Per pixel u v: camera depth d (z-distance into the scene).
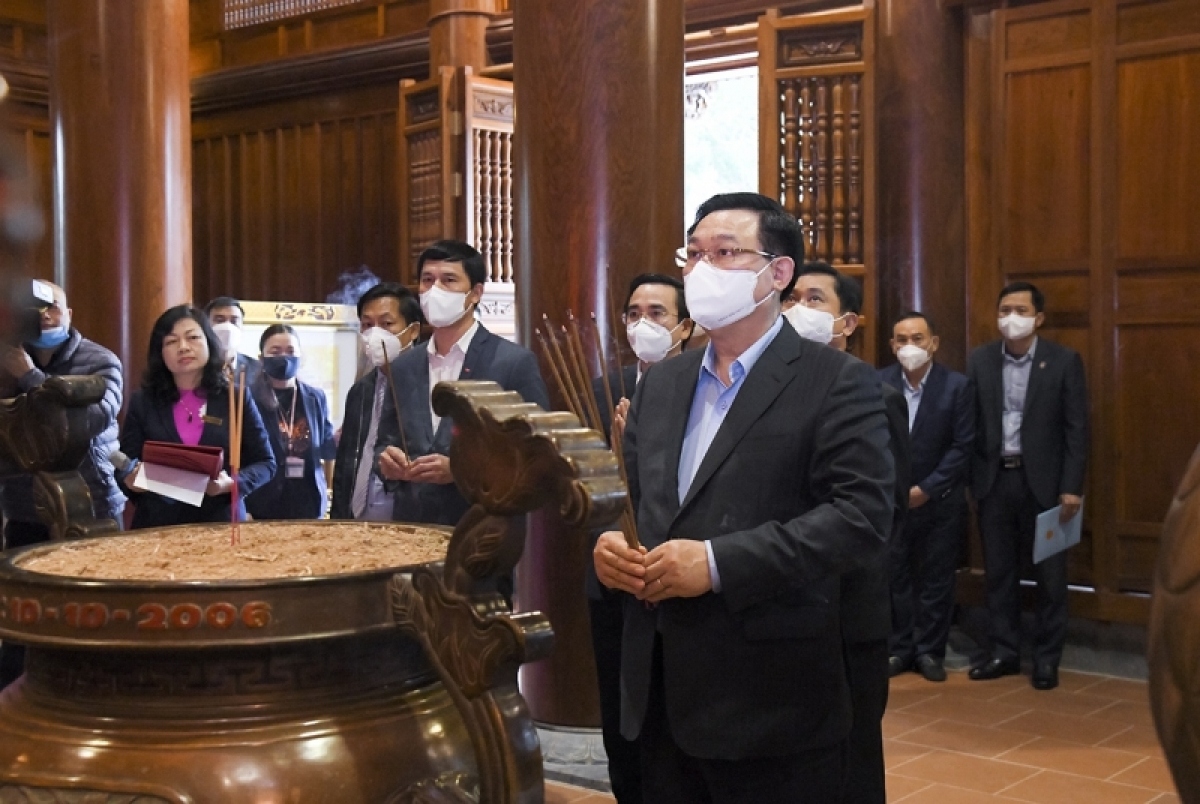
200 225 9.73
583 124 3.86
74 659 1.39
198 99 9.41
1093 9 5.38
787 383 2.12
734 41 6.79
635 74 3.86
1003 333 5.27
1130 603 5.33
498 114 7.18
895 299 5.97
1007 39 5.62
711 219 2.20
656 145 3.91
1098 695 5.06
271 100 9.10
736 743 1.98
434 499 3.38
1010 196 5.64
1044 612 5.22
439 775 1.44
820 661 2.04
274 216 9.20
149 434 3.84
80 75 5.76
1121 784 3.96
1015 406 5.35
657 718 2.19
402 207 7.45
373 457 3.65
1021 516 5.36
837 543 1.95
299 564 1.56
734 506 2.07
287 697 1.39
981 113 5.77
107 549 1.70
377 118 8.54
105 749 1.35
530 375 3.48
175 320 3.81
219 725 1.36
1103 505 5.40
